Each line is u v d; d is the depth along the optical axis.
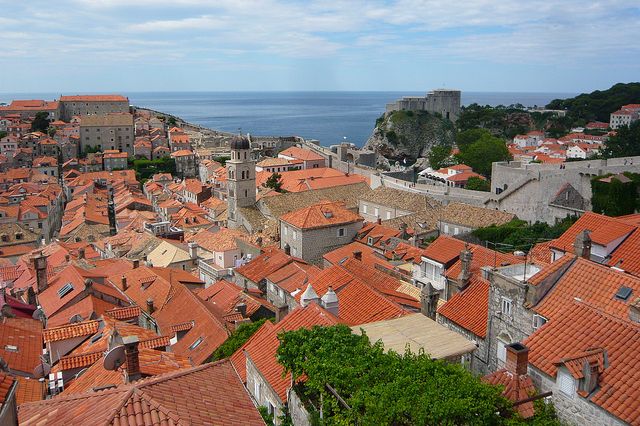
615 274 29.22
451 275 48.75
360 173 177.00
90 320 45.06
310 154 199.62
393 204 106.19
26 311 52.97
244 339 41.34
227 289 60.78
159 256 85.69
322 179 143.62
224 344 42.41
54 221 161.88
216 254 79.19
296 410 26.28
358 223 82.62
